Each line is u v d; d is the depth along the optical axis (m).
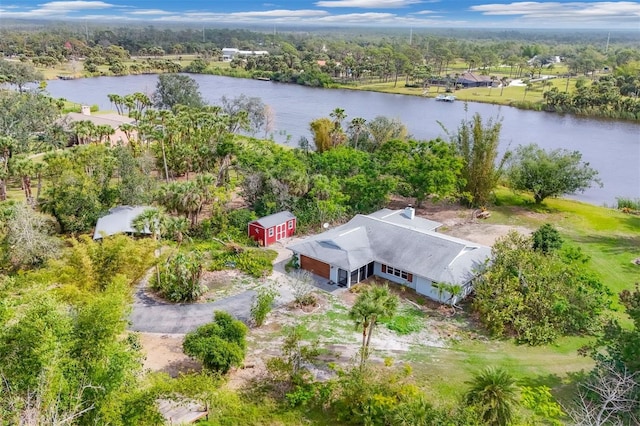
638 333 24.56
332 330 33.19
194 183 46.38
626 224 54.84
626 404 22.62
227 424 24.48
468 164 57.97
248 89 166.00
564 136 103.94
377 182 54.62
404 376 27.98
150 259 34.31
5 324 19.12
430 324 34.44
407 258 39.28
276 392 27.05
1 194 56.03
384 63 193.50
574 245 48.56
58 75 184.88
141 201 50.88
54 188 47.28
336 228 44.91
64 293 27.52
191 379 23.91
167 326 33.09
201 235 47.31
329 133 74.56
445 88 169.62
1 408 16.12
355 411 24.58
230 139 64.44
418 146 60.56
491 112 131.38
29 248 38.22
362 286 39.19
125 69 197.62
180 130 68.94
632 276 42.44
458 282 36.41
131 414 19.86
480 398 22.88
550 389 27.48
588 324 33.56
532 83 175.25
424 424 21.98
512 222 54.38
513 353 31.23
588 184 60.78
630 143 98.38
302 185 52.66
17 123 77.75
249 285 38.94
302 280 39.19
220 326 29.42
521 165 59.44
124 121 93.88
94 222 47.38
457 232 50.66
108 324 20.84
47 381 17.47
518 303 33.56
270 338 32.06
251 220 49.00
